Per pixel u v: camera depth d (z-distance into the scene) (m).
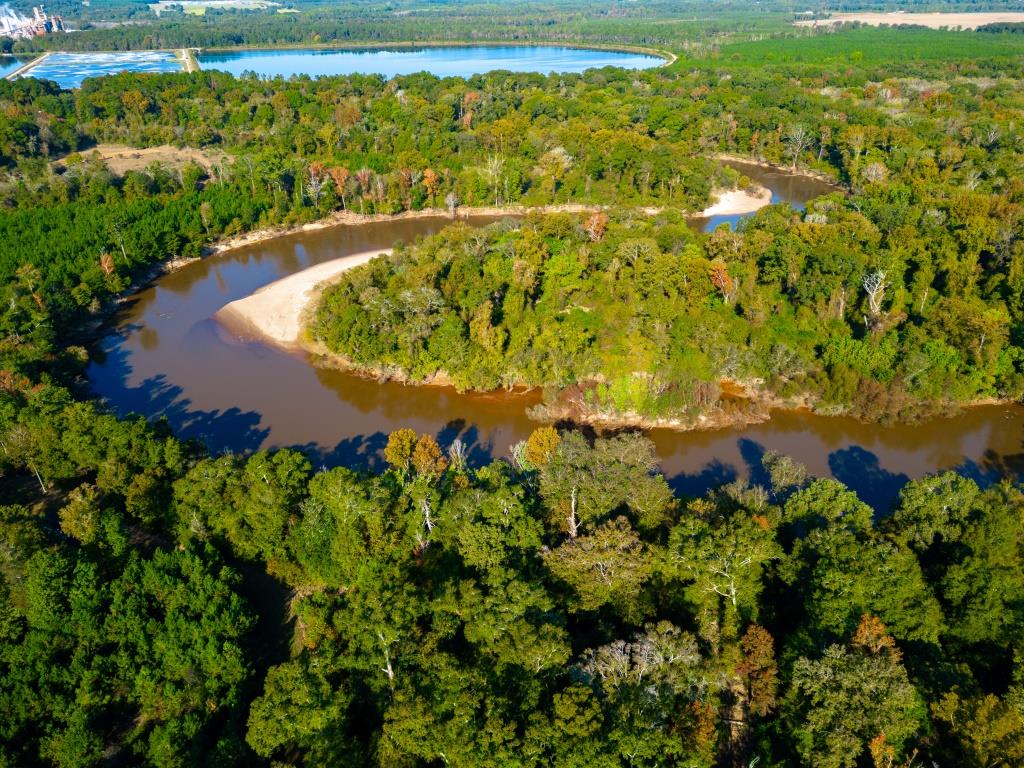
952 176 191.75
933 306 115.94
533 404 113.75
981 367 107.69
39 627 64.88
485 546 67.75
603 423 107.75
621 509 76.62
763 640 60.81
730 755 58.00
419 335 116.88
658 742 51.53
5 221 164.00
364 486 76.12
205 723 60.69
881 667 54.59
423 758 55.22
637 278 124.56
